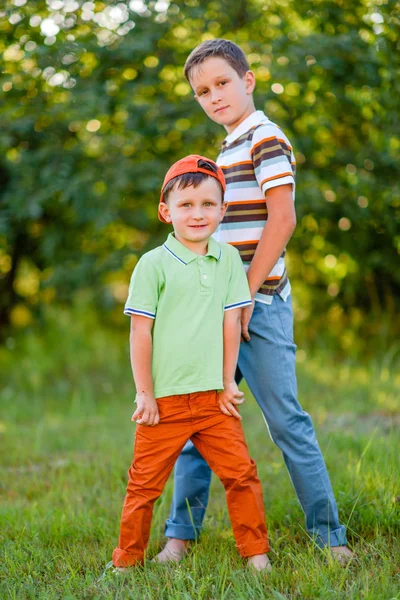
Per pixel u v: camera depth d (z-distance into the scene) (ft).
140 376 7.26
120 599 6.66
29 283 22.79
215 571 7.29
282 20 16.71
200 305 7.26
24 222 19.94
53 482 11.05
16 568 7.61
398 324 21.13
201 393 7.28
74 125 18.58
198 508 8.47
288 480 10.10
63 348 21.56
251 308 7.52
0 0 16.30
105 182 17.72
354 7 16.42
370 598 6.26
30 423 16.34
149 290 7.27
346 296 21.76
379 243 20.13
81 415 16.89
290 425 7.65
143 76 17.71
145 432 7.39
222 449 7.37
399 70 15.33
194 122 18.08
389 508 8.34
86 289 20.80
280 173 7.39
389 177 18.57
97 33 16.96
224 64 7.78
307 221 19.30
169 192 7.47
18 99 17.62
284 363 7.68
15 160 18.74
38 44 16.65
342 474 9.80
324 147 18.93
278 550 7.85
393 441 11.12
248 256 7.71
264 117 7.83
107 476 11.19
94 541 8.60
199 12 16.40
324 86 17.25
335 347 21.16
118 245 20.61
